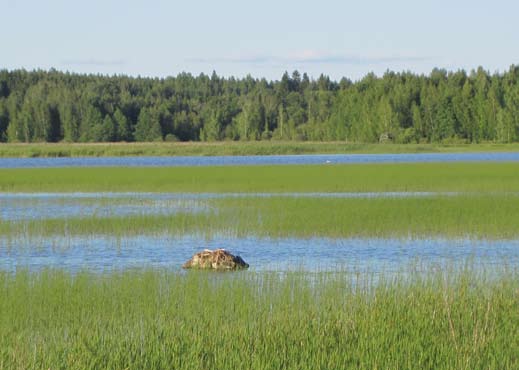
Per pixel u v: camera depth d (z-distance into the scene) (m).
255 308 36.75
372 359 29.03
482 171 157.12
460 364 28.64
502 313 34.84
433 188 116.31
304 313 35.31
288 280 43.81
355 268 52.94
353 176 146.25
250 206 89.88
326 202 92.50
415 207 85.31
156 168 189.12
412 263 55.00
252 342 30.97
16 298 40.00
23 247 63.38
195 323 33.78
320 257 58.22
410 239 66.25
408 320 33.47
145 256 59.38
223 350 29.97
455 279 43.28
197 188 121.31
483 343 30.55
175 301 38.88
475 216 77.50
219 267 51.69
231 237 68.00
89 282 44.28
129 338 31.83
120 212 86.56
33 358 29.69
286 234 68.81
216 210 86.31
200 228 72.50
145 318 35.84
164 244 64.88
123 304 38.56
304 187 120.94
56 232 71.00
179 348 30.20
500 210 82.12
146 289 41.97
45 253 60.72
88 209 90.69
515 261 55.59
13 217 82.12
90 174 163.00
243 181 135.12
